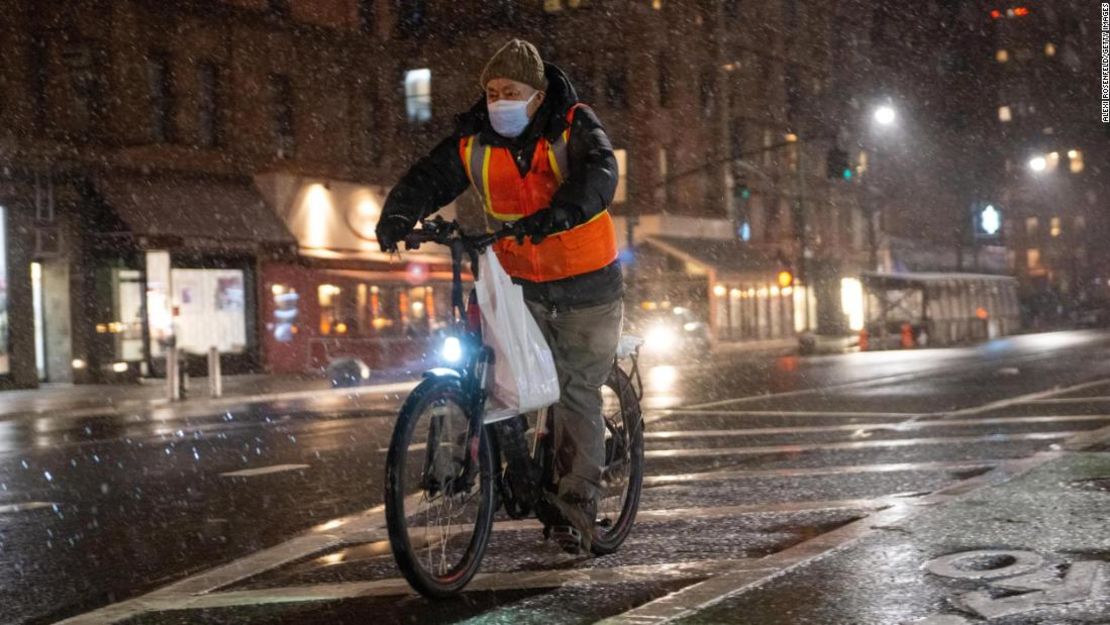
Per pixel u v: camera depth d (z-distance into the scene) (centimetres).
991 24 8538
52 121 2869
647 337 4200
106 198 2959
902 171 7406
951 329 4888
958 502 601
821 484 770
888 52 7225
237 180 3288
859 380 2002
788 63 5797
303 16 3472
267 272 3281
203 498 868
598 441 507
